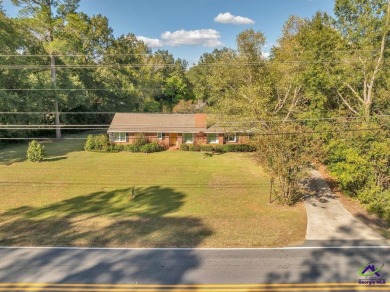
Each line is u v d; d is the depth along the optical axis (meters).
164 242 12.93
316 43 24.39
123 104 45.72
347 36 22.08
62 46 34.31
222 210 16.62
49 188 20.00
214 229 14.27
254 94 26.00
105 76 42.12
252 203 17.62
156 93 54.22
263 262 11.25
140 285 9.75
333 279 10.13
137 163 26.50
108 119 45.69
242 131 26.86
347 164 17.39
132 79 45.97
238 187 20.44
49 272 10.45
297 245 12.68
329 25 26.08
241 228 14.38
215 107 30.44
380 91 21.45
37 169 24.30
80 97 36.53
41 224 14.70
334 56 23.83
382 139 17.03
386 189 17.31
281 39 38.66
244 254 11.88
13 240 12.98
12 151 30.44
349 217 15.68
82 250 12.14
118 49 43.12
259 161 19.80
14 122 29.94
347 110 23.77
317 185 20.61
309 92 24.92
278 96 27.55
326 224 14.83
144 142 31.58
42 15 34.66
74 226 14.52
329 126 20.72
